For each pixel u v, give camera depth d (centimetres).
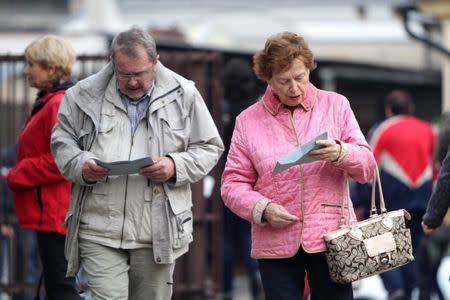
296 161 1241
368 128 3831
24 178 1588
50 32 4659
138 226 1336
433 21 3472
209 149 1370
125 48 1298
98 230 1337
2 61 2152
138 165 1270
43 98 1595
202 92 2183
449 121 1927
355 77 3494
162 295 1375
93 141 1344
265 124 1335
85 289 1742
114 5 5297
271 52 1288
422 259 2197
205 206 2214
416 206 2198
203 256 2220
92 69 2123
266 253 1320
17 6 5038
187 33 4159
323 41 4916
